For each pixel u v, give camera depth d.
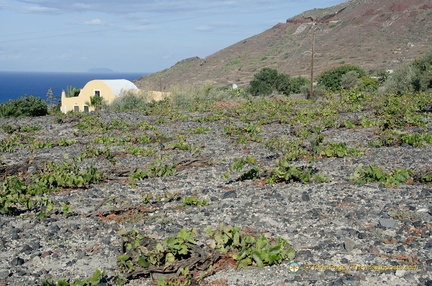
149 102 39.72
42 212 8.84
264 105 30.95
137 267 5.80
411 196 8.52
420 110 24.61
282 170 10.41
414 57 92.19
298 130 18.14
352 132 18.27
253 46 144.25
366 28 125.50
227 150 15.54
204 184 10.74
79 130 22.69
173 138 18.69
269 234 6.87
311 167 11.71
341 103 29.31
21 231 7.68
